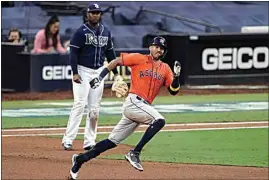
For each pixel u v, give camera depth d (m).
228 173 32.44
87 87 36.25
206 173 32.22
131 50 65.12
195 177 31.09
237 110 56.06
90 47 35.97
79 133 44.25
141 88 28.81
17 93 61.62
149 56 29.08
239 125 48.78
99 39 36.09
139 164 28.72
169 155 37.22
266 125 49.03
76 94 36.47
